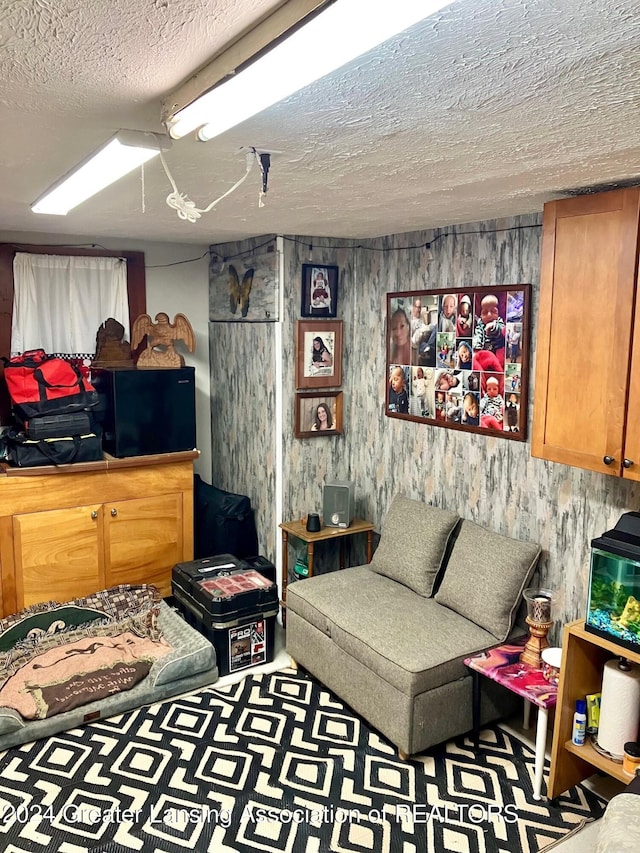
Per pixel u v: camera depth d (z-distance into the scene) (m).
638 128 1.58
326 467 4.18
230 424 4.52
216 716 3.04
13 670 3.16
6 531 3.58
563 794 2.57
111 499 3.86
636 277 2.18
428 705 2.71
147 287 4.40
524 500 3.12
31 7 0.95
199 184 2.24
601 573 2.35
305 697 3.22
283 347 3.91
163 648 3.38
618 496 2.72
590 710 2.51
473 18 0.97
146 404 3.91
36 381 3.68
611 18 0.97
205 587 3.50
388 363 3.86
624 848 1.72
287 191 2.38
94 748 2.80
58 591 3.77
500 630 2.95
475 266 3.26
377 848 2.29
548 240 2.47
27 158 1.89
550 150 1.80
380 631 2.96
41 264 4.00
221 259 4.44
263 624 3.51
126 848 2.27
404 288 3.73
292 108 1.40
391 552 3.54
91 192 2.27
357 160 1.89
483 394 3.26
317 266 3.93
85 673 3.15
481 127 1.56
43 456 3.63
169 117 1.35
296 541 4.07
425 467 3.68
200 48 1.11
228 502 4.21
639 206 2.14
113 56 1.14
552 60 1.14
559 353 2.47
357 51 1.02
